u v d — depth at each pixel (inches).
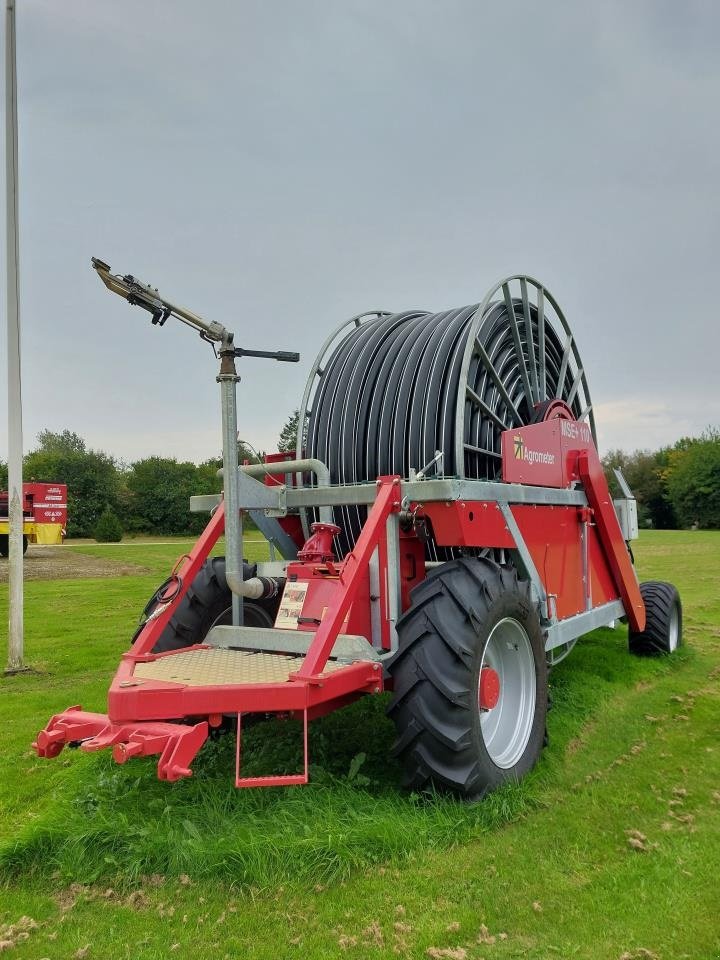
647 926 86.7
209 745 148.0
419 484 126.7
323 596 128.9
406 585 144.0
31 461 2043.6
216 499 171.6
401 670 116.0
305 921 89.0
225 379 132.0
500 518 141.9
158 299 129.2
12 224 251.8
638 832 110.3
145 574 629.0
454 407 156.9
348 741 150.2
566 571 176.9
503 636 137.8
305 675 106.5
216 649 135.5
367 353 183.2
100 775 132.6
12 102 252.8
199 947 84.7
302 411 190.9
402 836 104.7
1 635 313.6
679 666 227.1
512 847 106.0
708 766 140.3
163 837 104.6
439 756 114.1
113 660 256.2
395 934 85.9
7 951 85.0
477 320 154.0
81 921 91.1
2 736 168.2
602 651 240.7
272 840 102.3
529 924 87.4
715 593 428.8
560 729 159.2
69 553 955.3
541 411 179.0
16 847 104.7
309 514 180.1
